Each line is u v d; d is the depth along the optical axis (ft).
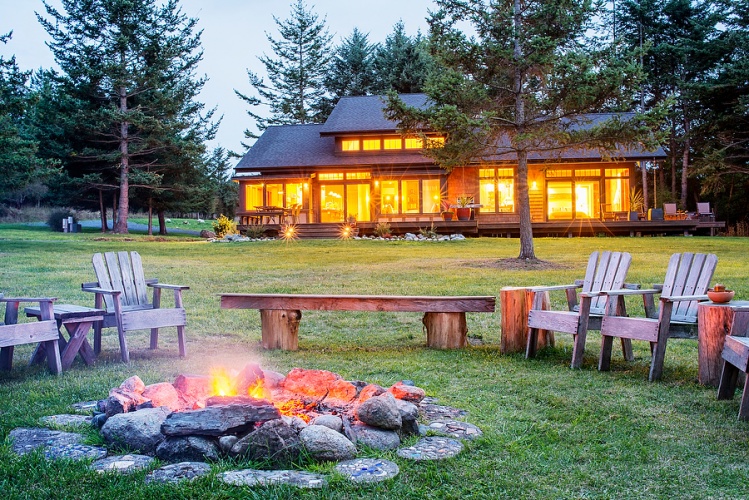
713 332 15.67
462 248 65.62
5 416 13.03
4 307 29.76
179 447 10.41
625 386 15.81
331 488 9.35
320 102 145.69
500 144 87.25
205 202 123.34
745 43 96.32
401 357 19.71
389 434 11.28
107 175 109.09
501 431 12.16
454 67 47.85
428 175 93.86
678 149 119.44
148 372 17.56
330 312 29.30
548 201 93.81
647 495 9.32
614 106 44.34
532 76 48.11
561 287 20.47
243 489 9.20
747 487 9.59
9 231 98.99
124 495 9.03
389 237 84.07
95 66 96.78
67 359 17.90
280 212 90.63
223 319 27.63
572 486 9.64
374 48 142.92
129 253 21.81
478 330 24.75
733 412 13.41
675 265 18.58
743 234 96.17
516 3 47.21
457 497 9.20
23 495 9.07
